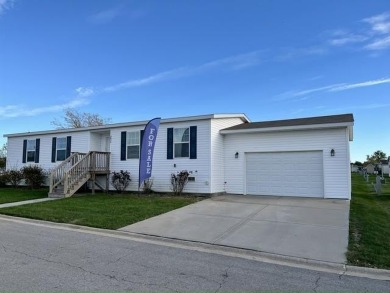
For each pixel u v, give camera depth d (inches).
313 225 346.9
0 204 505.4
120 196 601.6
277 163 610.5
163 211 427.2
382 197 686.5
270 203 500.1
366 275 213.2
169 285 182.4
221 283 189.0
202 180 613.9
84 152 757.3
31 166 818.2
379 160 3134.8
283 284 190.9
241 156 641.0
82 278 188.7
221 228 336.8
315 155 577.9
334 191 555.5
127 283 183.2
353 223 354.6
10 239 288.4
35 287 172.6
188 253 257.1
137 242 290.5
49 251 248.5
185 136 641.6
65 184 599.8
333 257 243.4
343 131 556.7
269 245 275.6
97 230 335.9
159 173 660.7
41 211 426.9
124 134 711.1
